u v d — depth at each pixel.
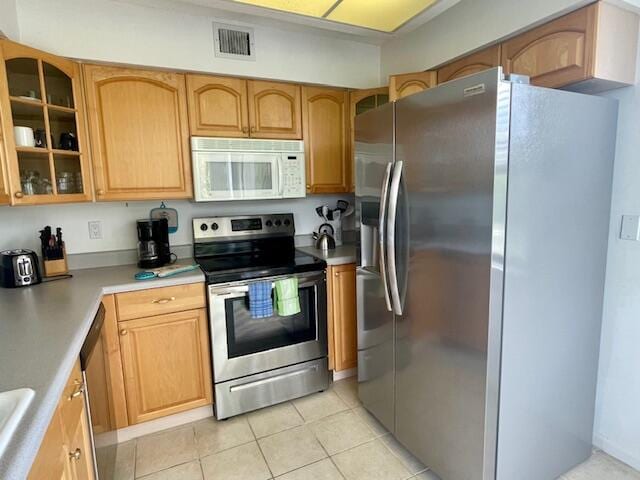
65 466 1.00
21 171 1.76
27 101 1.74
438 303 1.56
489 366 1.38
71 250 2.29
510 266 1.37
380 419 2.07
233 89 2.32
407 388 1.81
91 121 2.00
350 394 2.45
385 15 1.95
